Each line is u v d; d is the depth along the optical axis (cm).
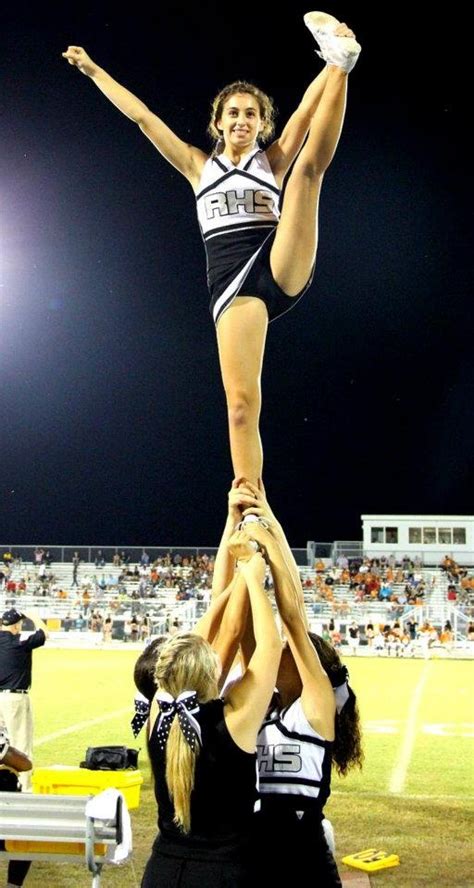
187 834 279
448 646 2756
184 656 284
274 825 302
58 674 2020
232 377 349
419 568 3628
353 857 625
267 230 361
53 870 615
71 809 418
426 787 872
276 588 311
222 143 377
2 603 3331
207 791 275
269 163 377
